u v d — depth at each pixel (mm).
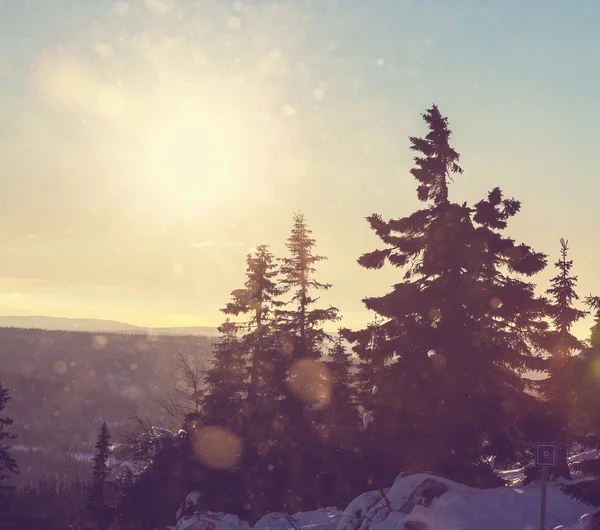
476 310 28375
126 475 43000
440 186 30047
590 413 22359
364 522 25359
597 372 22469
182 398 46500
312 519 31609
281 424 39375
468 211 28391
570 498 23484
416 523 22781
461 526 22672
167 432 44156
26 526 65250
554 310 27562
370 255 30484
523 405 27781
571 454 32625
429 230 29297
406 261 30188
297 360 41531
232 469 37500
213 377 44000
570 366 25078
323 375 40156
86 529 43156
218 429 39406
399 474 28562
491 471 28312
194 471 37500
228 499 35906
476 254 28500
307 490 35906
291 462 37344
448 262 28750
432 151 29766
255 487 36562
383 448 30891
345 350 40781
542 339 27703
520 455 28031
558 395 26672
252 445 39125
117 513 41656
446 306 28375
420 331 28859
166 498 38750
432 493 24844
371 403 31281
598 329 22906
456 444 27594
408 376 29000
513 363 28016
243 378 45469
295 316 44031
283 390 40625
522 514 22766
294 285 44531
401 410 29453
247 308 47438
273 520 32000
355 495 32375
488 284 28953
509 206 28641
